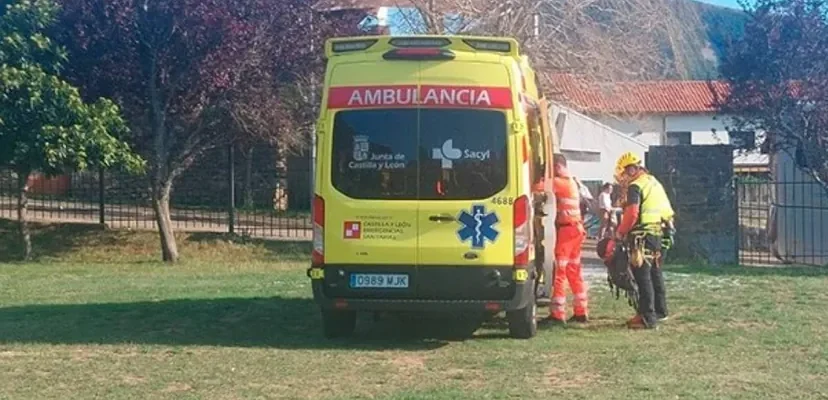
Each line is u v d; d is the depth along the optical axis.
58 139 19.00
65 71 20.08
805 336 10.73
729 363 9.41
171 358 9.71
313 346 10.44
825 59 20.19
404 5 24.41
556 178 12.05
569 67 23.39
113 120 19.61
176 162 20.83
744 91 20.56
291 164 27.27
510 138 10.03
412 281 10.04
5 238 21.67
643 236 11.44
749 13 20.58
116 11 19.42
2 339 10.71
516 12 22.78
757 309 12.52
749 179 22.19
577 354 9.89
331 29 20.91
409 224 10.03
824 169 20.31
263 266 19.30
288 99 21.80
